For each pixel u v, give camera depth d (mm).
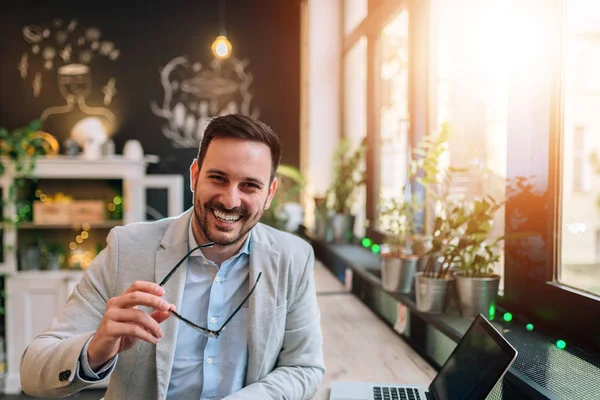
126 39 5082
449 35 2455
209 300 1438
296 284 1534
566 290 1619
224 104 5168
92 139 4668
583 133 1639
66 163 4555
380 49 3619
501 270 2029
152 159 4984
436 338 1925
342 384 1594
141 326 1126
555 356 1479
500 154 2023
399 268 2285
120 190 4957
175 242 1442
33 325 4516
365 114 3941
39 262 4672
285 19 5203
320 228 4086
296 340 1539
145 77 5102
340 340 2154
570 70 1668
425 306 1940
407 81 3053
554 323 1675
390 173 3410
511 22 1852
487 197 1909
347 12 4520
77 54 5047
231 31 5164
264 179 1337
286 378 1448
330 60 4699
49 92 5035
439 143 2092
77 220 4598
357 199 4176
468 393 1182
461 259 1907
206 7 5145
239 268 1483
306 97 4984
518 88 1824
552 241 1711
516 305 1864
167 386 1376
